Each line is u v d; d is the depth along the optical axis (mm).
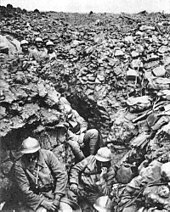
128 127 9453
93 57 11328
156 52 11312
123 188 8031
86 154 8719
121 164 8742
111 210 7531
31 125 8203
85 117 10734
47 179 7449
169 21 12984
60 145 8562
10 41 10883
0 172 7535
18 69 9266
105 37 12156
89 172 8156
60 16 13148
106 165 8367
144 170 7566
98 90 10602
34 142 7469
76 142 8797
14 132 7887
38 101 8734
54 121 8555
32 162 7434
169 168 6910
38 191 7465
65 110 9383
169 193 6609
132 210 7387
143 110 9664
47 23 12547
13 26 11922
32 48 11242
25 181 7344
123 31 12461
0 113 7969
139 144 8750
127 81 10664
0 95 8195
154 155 7941
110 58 11266
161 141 8180
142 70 10836
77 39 12102
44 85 9328
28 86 8797
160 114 8984
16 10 12836
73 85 10930
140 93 10398
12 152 7746
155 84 9953
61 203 7500
